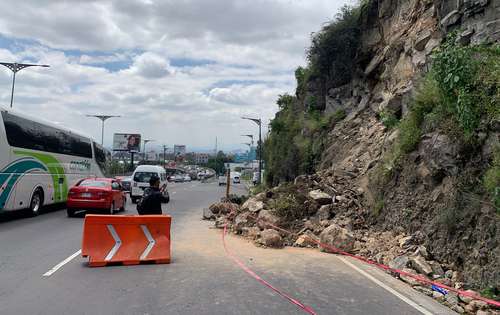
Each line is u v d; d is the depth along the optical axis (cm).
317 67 2517
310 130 2453
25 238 1169
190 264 884
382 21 1962
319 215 1308
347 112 2195
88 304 605
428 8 1605
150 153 12675
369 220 1239
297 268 867
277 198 1482
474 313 620
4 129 1498
